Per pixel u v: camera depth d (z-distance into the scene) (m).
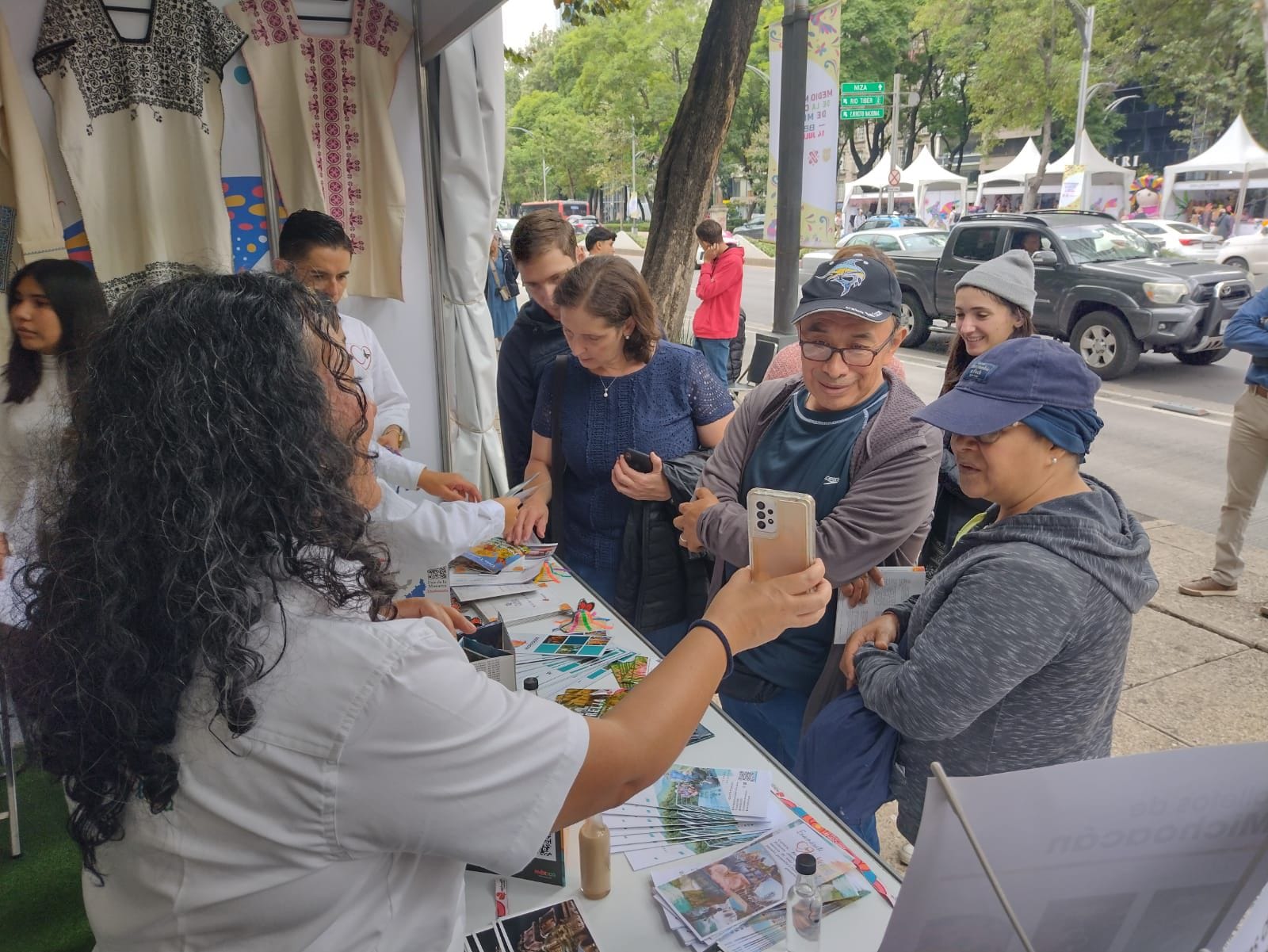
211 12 2.76
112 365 0.68
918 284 10.22
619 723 0.82
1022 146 33.53
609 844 1.20
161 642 0.65
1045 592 1.22
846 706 1.53
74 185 2.65
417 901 0.77
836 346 1.72
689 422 2.28
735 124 30.56
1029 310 2.66
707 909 1.16
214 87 2.83
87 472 0.67
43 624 0.67
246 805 0.68
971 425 1.28
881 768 1.50
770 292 16.73
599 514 2.30
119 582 0.64
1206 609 3.74
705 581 2.27
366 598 0.73
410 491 2.42
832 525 1.68
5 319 2.26
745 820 1.35
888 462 1.69
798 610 0.95
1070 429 1.27
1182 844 0.72
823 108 6.02
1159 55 21.86
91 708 0.65
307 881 0.70
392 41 3.00
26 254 2.57
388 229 3.12
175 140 2.80
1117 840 0.71
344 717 0.68
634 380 2.23
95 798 0.69
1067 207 19.94
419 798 0.69
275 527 0.67
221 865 0.70
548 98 48.41
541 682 1.73
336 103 2.98
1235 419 3.67
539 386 2.54
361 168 3.07
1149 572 1.31
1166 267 8.40
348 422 0.79
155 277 2.64
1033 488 1.32
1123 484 5.57
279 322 0.70
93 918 0.78
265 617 0.68
